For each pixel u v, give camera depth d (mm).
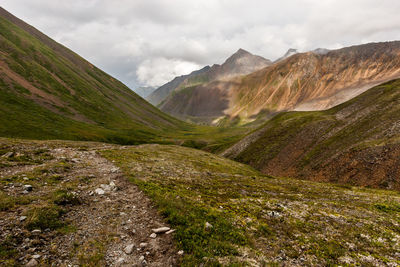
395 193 33125
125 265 8508
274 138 91688
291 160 71812
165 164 37781
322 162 57875
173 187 22016
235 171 51188
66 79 179625
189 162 48188
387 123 53750
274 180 43250
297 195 29156
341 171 49000
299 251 12281
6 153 23500
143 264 8766
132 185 19703
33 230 9391
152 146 68750
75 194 14656
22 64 149750
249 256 10492
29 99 117312
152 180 22953
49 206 11750
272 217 17766
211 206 17859
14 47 162250
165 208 14250
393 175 38188
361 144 51406
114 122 165125
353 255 12492
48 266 7656
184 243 10539
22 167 20203
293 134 85688
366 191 34750
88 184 18188
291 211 19984
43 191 14336
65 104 142125
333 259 11828
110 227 11367
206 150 146125
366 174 42969
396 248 13938
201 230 12078
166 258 9375
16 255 7785
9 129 74938
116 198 15969
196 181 29172
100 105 180625
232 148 112688
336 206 24094
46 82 151625
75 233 10133
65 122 111938
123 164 29578
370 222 18781
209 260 9383
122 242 10164
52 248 8664
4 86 113375
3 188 13609
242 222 15164
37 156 25672
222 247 10773
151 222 12586
